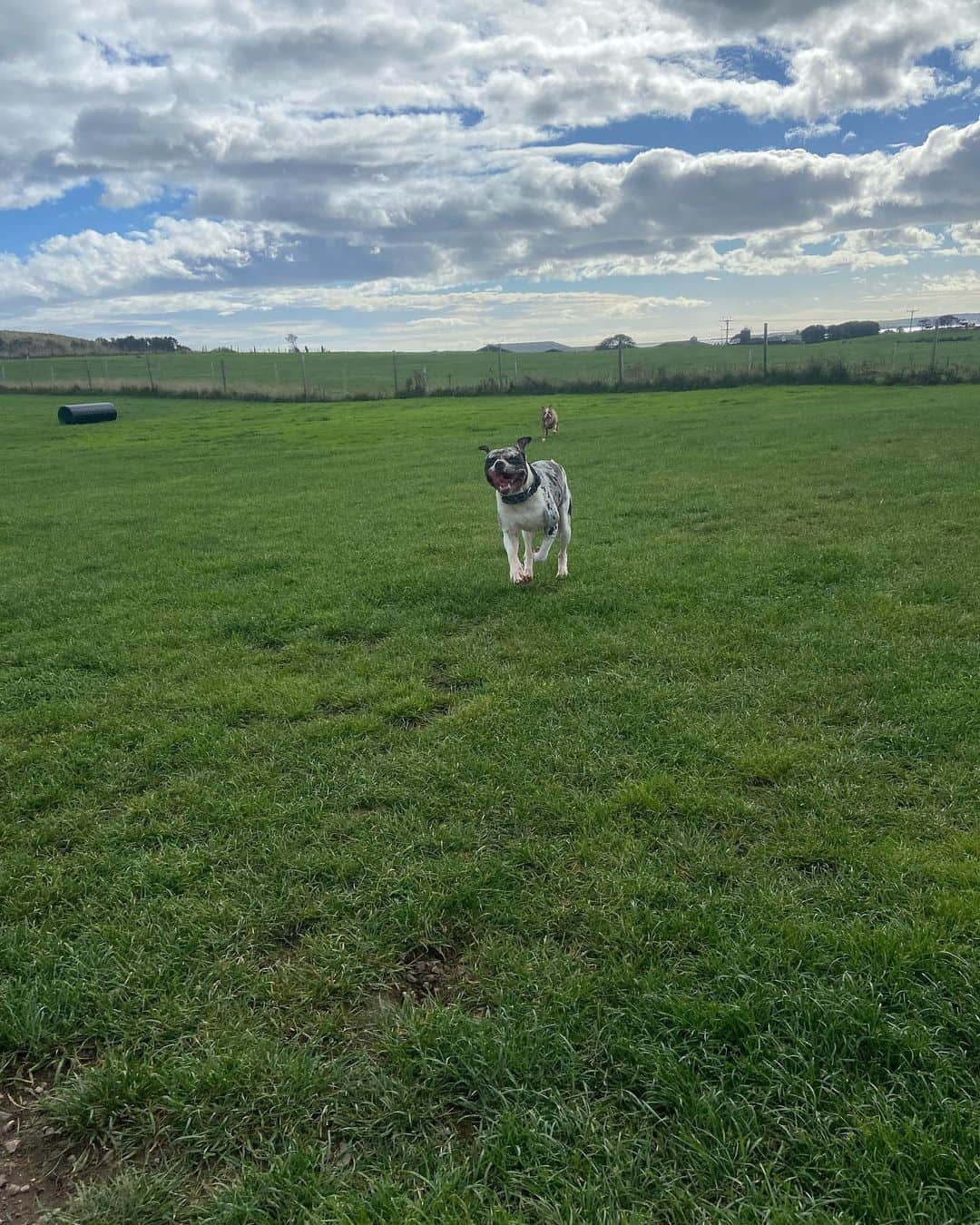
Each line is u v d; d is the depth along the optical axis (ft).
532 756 16.16
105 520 52.60
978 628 22.11
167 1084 8.95
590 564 32.22
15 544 45.14
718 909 11.37
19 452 109.09
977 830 12.90
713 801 14.07
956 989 9.64
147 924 11.71
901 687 18.49
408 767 15.98
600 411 130.72
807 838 12.93
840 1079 8.57
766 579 28.25
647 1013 9.57
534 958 10.66
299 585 31.73
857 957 10.13
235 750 17.24
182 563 37.73
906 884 11.64
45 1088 9.28
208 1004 10.15
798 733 16.67
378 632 25.50
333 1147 8.30
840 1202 7.37
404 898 12.07
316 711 19.34
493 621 25.66
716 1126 8.14
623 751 16.26
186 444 112.88
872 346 244.83
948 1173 7.52
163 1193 7.85
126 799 15.56
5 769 17.01
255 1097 8.73
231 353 371.35
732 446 73.31
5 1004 10.18
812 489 47.96
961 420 82.84
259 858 13.29
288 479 70.90
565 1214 7.38
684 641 22.56
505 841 13.47
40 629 27.78
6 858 13.65
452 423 123.03
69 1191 8.04
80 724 19.12
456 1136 8.37
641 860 12.64
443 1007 9.93
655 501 47.37
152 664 23.31
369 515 48.65
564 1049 9.15
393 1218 7.32
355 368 284.41
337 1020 9.86
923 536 33.32
